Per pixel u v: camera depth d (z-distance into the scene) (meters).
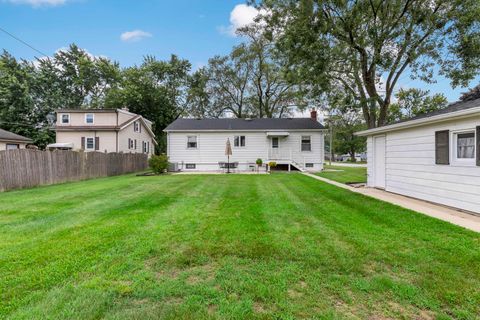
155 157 17.23
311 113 21.52
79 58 33.12
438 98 17.34
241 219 5.12
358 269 2.98
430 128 6.95
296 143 19.75
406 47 10.61
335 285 2.64
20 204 6.64
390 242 3.82
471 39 10.02
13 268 2.97
